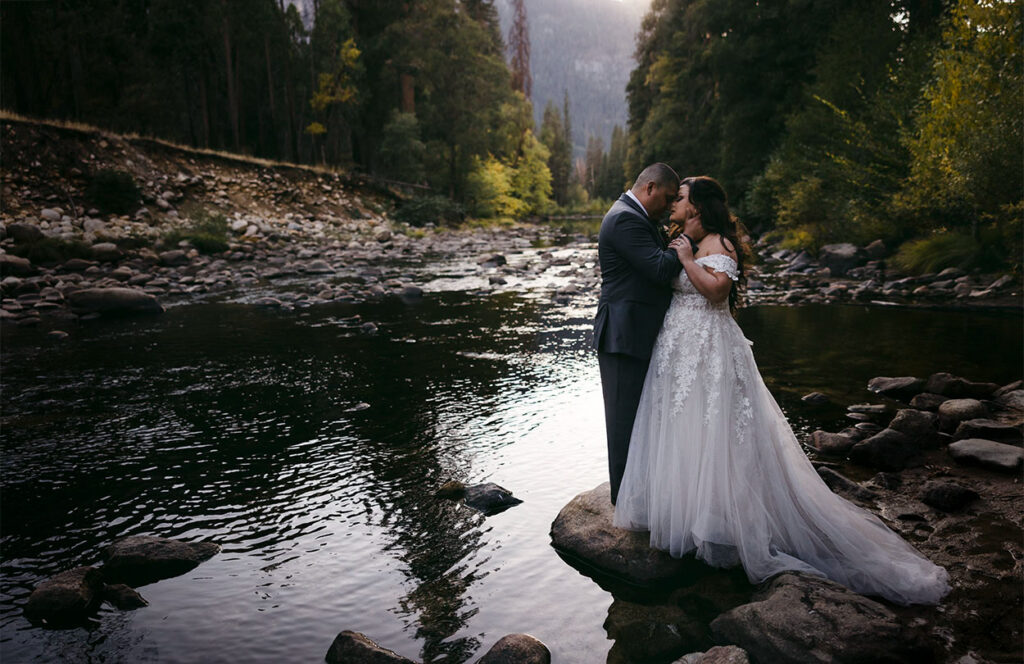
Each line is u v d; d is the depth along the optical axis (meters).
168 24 32.88
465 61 40.22
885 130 15.14
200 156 27.25
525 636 2.22
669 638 2.31
